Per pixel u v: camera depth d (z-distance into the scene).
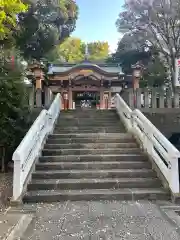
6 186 6.80
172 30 20.14
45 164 6.90
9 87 8.06
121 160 7.32
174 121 10.39
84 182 6.11
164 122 10.38
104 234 3.90
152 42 21.89
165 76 20.77
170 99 10.55
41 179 6.43
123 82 17.52
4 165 8.59
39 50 21.94
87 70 17.34
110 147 8.12
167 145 5.99
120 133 9.09
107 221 4.42
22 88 8.62
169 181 5.84
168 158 5.92
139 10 21.17
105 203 5.43
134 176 6.57
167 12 19.73
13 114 8.43
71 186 6.07
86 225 4.25
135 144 8.12
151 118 10.34
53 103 9.95
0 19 5.80
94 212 4.86
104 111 11.64
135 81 13.33
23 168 5.86
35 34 20.36
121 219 4.50
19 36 18.47
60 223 4.35
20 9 6.09
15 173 5.52
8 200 5.61
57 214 4.79
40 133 7.70
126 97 11.51
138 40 22.95
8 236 3.86
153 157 6.97
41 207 5.22
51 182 6.13
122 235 3.86
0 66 8.60
